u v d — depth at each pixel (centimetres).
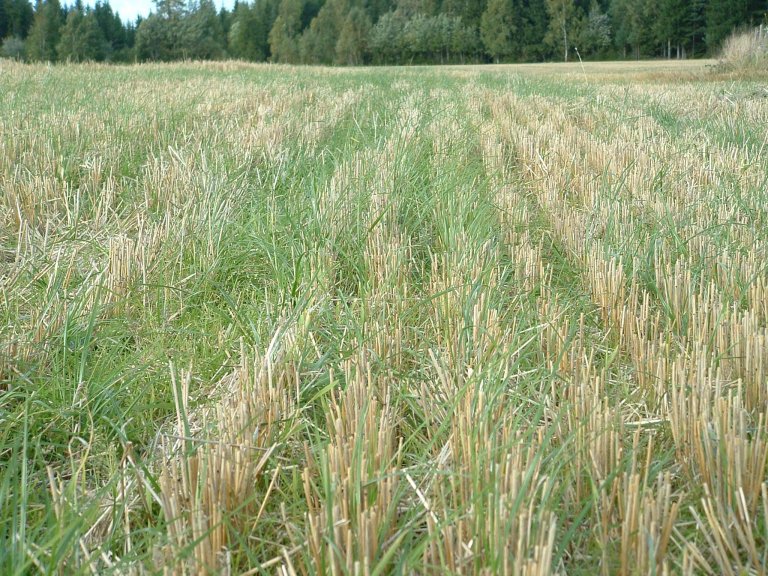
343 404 272
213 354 358
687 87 1831
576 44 6875
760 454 231
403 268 457
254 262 492
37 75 2108
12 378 329
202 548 197
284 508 230
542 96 1596
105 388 305
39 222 568
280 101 1373
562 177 711
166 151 829
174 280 440
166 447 275
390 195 566
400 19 8194
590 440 242
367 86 1994
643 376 319
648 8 6488
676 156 774
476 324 344
